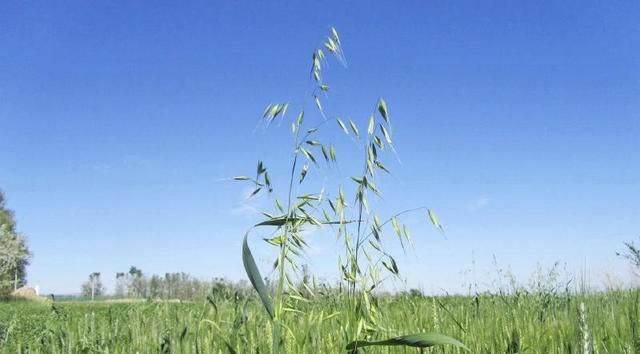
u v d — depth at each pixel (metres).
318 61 2.86
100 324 5.65
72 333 4.72
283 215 2.67
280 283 2.57
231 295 5.50
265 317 4.60
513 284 7.16
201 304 6.24
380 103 2.80
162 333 4.55
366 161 2.75
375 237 2.69
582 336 3.02
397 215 2.73
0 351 5.23
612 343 3.81
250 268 2.53
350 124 2.77
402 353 3.57
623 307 4.82
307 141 2.76
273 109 2.72
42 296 40.81
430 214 2.71
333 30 2.91
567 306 5.66
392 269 2.67
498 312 5.51
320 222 2.70
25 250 46.72
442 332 4.36
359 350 3.22
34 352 4.80
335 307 3.59
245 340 3.69
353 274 2.67
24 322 8.58
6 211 62.25
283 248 2.62
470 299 6.91
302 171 2.72
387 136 2.78
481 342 4.01
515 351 3.61
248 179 2.66
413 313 5.07
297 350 3.00
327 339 3.37
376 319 2.72
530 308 5.88
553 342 3.89
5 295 39.62
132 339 4.46
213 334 3.86
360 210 2.72
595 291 5.80
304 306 3.67
